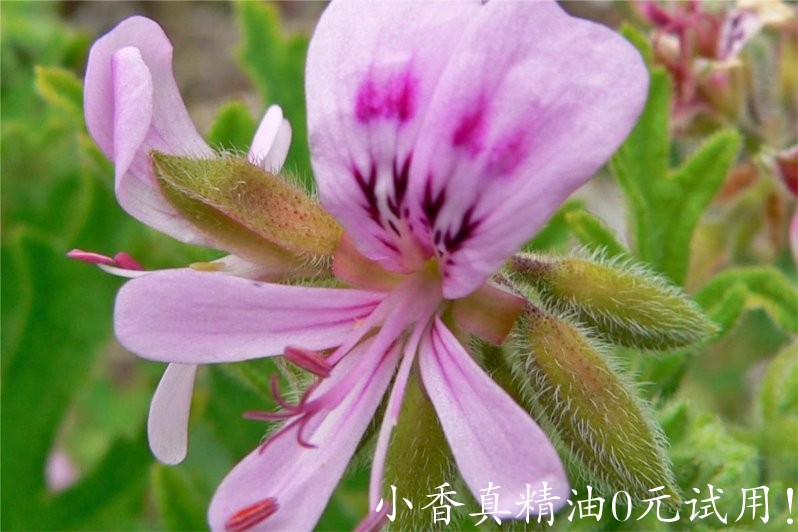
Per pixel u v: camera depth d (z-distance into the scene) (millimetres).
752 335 198
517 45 105
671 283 147
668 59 168
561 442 121
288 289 113
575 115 104
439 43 108
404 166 109
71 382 182
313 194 125
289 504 111
